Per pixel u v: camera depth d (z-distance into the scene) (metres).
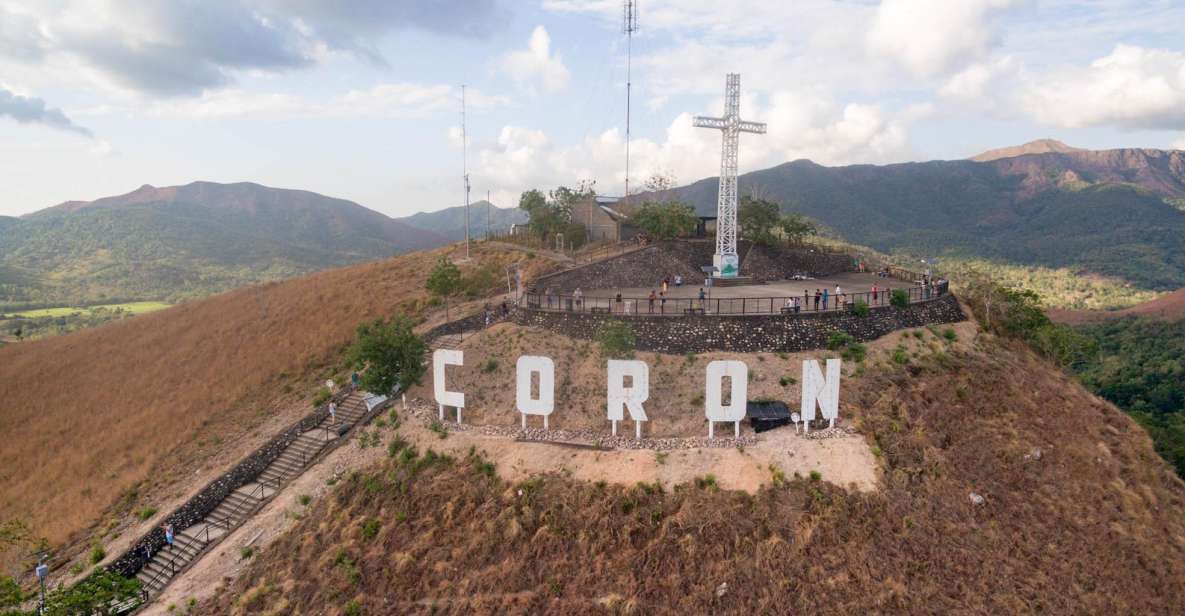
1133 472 45.47
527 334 53.66
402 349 49.00
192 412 61.38
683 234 87.50
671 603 32.72
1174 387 112.44
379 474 42.59
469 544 36.41
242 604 35.66
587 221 97.12
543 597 33.72
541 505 37.84
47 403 69.50
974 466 41.41
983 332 59.66
